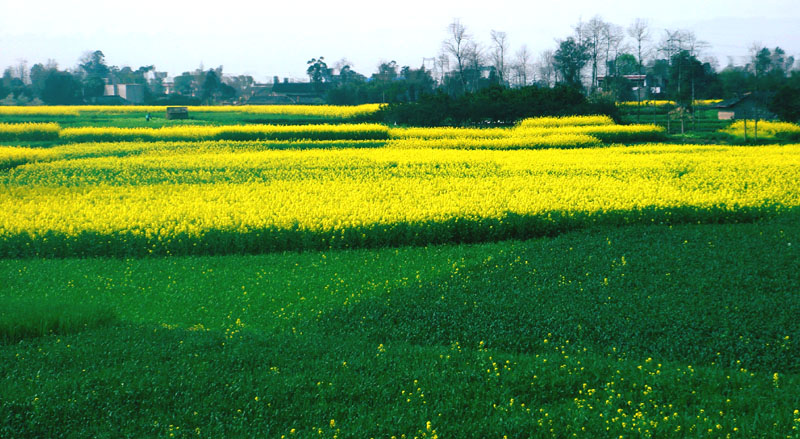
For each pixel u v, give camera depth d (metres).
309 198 29.48
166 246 23.16
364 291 18.41
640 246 21.39
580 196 28.31
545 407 10.78
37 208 28.88
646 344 13.58
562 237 23.59
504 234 24.16
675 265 19.12
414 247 23.38
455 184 32.34
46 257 23.42
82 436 10.04
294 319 16.36
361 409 10.77
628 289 17.17
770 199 27.44
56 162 44.53
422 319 15.73
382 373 12.16
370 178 35.59
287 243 23.39
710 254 20.08
